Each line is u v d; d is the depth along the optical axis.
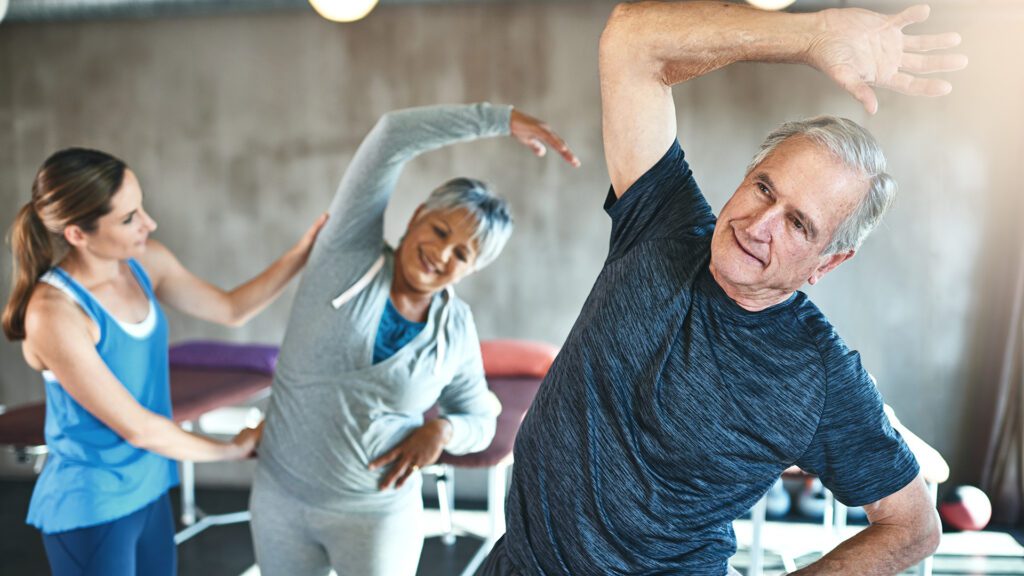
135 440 1.84
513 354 4.03
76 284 1.83
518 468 1.38
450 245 1.83
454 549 3.97
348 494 1.89
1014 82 4.15
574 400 1.29
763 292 1.20
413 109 1.85
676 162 1.39
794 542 4.01
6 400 4.82
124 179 1.80
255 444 2.01
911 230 4.29
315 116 4.59
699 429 1.23
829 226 1.14
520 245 4.52
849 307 4.37
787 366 1.22
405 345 1.89
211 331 4.73
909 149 4.25
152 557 2.04
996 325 4.26
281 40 4.57
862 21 1.12
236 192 4.67
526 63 4.43
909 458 1.27
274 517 1.94
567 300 4.52
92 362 1.79
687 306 1.26
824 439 1.25
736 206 1.18
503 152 4.49
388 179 1.87
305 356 1.88
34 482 4.82
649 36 1.28
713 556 1.31
